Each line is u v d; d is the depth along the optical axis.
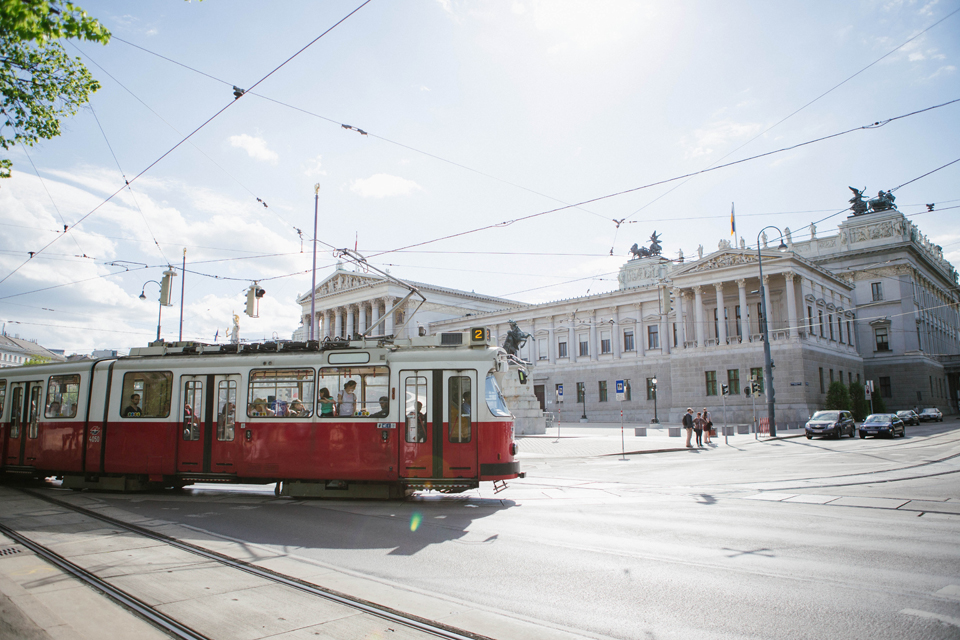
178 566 8.64
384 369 15.28
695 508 13.26
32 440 18.33
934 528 10.82
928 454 25.80
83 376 17.70
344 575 8.22
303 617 6.54
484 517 12.66
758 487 16.48
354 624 6.33
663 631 6.16
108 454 16.95
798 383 60.34
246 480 16.08
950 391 91.62
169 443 16.42
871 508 12.87
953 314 103.88
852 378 73.81
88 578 8.01
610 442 37.59
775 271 63.72
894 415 41.50
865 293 82.19
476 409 14.78
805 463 23.05
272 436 15.67
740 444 36.56
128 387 17.12
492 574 8.30
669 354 74.12
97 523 12.18
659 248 95.06
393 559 9.19
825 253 87.25
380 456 14.95
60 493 17.17
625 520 11.95
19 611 6.70
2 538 10.64
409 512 13.43
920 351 77.69
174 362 16.78
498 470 14.57
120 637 6.00
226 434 16.05
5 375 19.31
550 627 6.27
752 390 42.34
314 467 15.29
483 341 15.48
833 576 7.96
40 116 13.09
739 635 6.04
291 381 15.84
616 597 7.25
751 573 8.15
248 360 16.25
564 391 83.56
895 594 7.23
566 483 18.25
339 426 15.30
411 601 7.10
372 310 98.25
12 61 12.22
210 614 6.63
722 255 67.94
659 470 21.83
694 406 67.31
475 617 6.55
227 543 10.22
